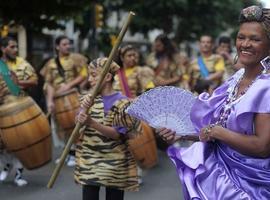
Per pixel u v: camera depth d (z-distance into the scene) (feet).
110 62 15.15
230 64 37.91
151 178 28.43
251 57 10.61
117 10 111.86
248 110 10.19
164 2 110.83
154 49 33.19
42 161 25.03
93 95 15.78
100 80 15.64
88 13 66.44
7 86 24.59
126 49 27.63
